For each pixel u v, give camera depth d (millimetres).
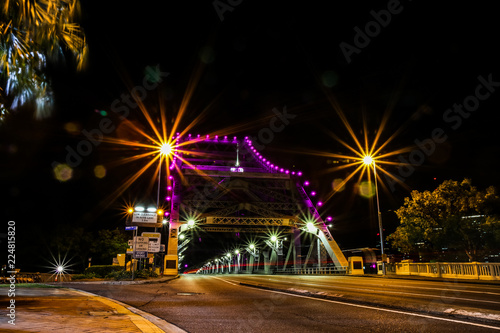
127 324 7238
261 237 92125
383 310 9312
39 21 5098
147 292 16438
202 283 25328
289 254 81188
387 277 31391
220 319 8406
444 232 28719
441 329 6695
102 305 10758
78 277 28453
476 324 7133
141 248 25594
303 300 12109
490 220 26625
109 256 46188
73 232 43125
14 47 4980
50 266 41531
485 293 13477
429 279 26094
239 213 78688
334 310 9523
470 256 28359
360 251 45406
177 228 59688
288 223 64250
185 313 9430
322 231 62000
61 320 7418
